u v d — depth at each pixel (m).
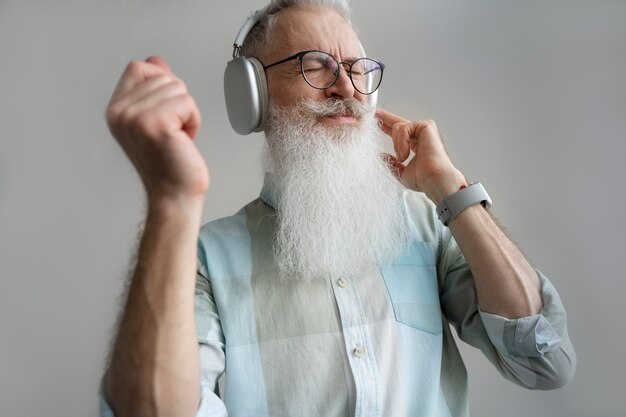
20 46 1.18
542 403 1.28
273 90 0.92
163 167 0.51
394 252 0.89
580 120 1.32
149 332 0.54
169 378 0.55
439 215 0.88
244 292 0.82
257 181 1.29
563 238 1.30
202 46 1.28
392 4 1.34
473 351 1.29
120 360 0.56
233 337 0.79
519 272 0.82
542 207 1.30
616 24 1.34
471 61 1.34
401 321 0.83
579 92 1.32
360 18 1.32
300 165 0.88
